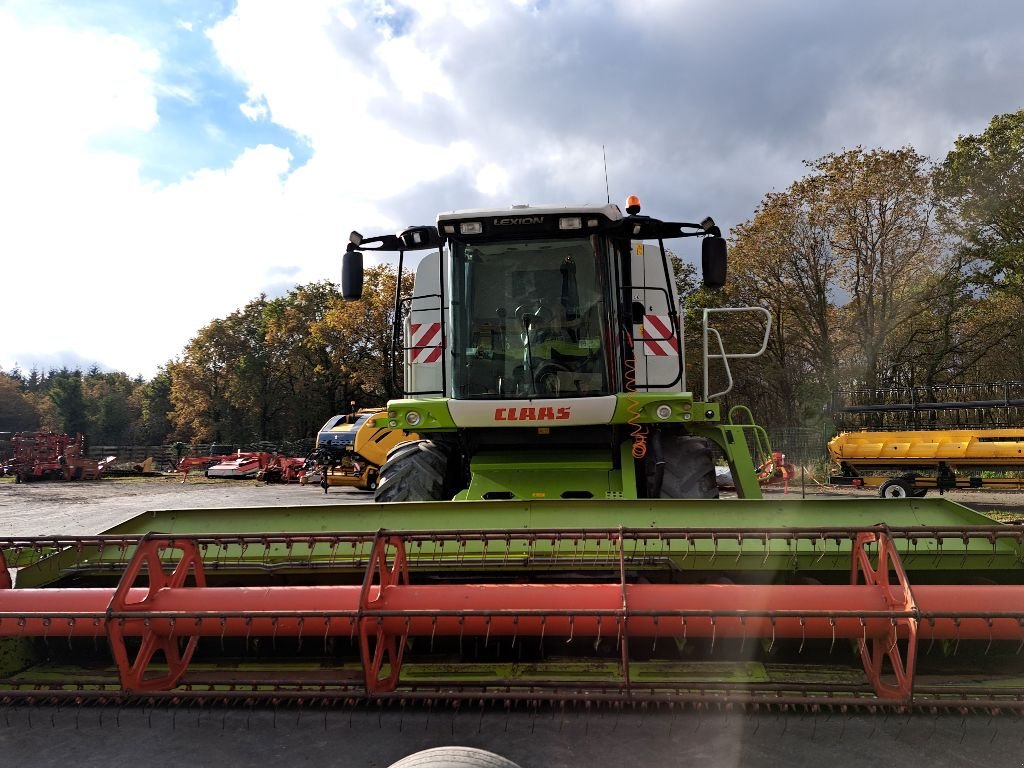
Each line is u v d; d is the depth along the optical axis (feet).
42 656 13.61
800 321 97.81
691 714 11.46
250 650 13.65
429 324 21.02
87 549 13.50
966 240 88.33
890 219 90.43
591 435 19.67
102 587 14.12
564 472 19.85
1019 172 82.12
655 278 21.88
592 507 13.20
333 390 182.09
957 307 93.20
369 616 10.45
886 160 88.69
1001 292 89.76
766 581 12.96
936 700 10.70
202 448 178.29
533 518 13.26
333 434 77.97
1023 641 10.57
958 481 57.82
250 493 78.74
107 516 54.65
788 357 101.65
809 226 94.17
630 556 12.65
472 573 13.17
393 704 12.06
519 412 18.65
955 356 97.30
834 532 11.55
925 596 10.57
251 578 13.67
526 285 19.57
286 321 185.06
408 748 10.66
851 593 10.72
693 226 19.76
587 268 19.54
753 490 19.24
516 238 19.57
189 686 11.77
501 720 11.50
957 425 72.02
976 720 11.35
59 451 112.78
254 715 11.92
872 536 11.69
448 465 21.21
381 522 13.55
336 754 10.53
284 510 13.89
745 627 10.48
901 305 92.73
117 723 11.73
